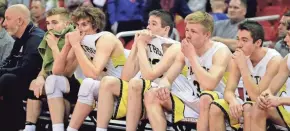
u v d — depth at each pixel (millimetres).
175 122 7836
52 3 13656
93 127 8938
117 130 8742
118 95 7992
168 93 7719
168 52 8156
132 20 12445
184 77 8188
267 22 11758
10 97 9055
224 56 7836
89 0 12836
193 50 7789
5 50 9633
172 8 12062
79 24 8500
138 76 8680
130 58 8398
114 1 12531
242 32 7656
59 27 8961
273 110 7426
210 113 7410
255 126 7289
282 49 9641
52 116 8461
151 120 7734
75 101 8789
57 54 8727
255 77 7789
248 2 11984
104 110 7922
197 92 8008
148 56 8430
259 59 7773
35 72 9211
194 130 9062
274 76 7656
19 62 9312
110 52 8477
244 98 8125
